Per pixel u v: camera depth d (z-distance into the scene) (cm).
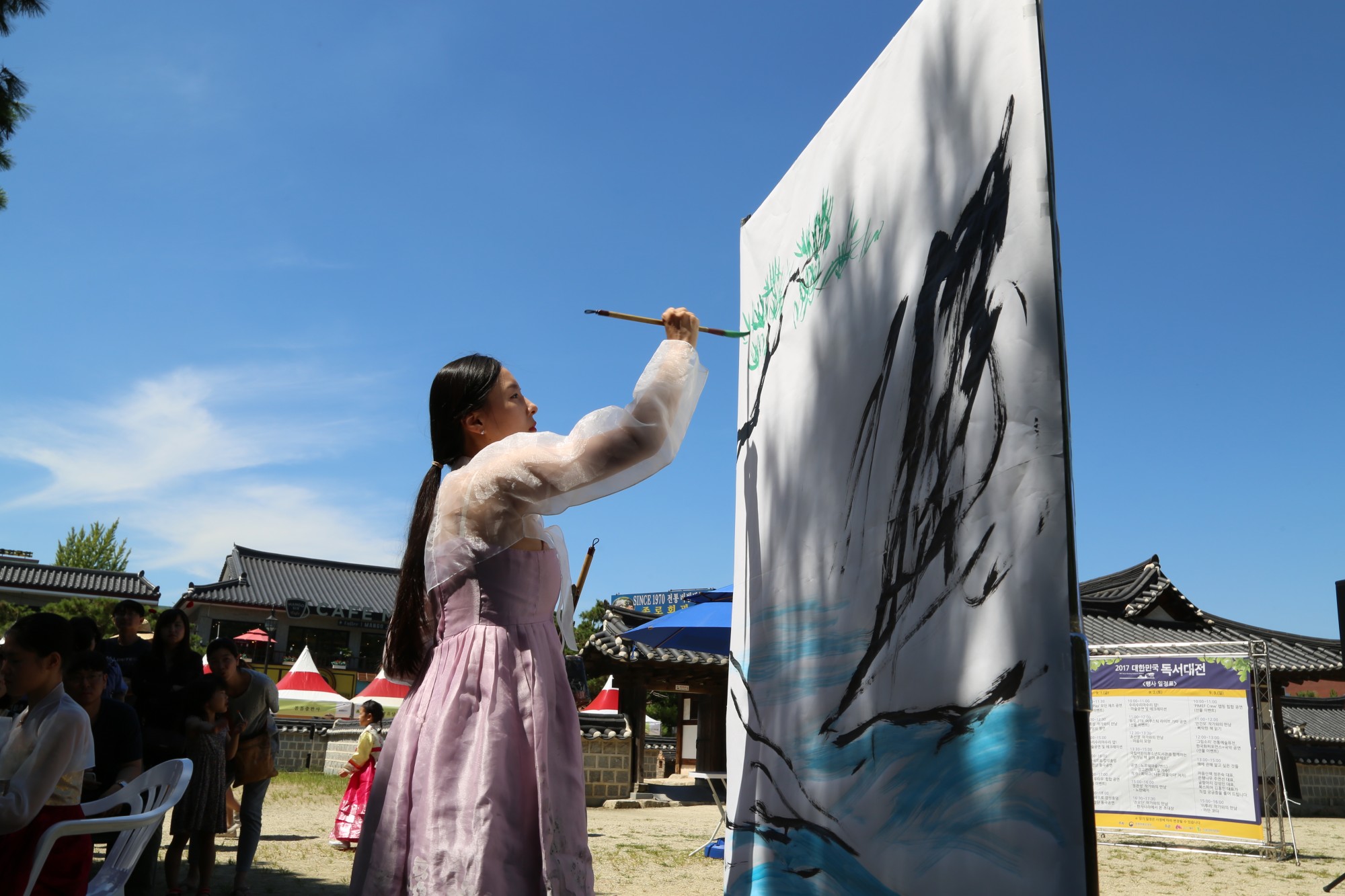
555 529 185
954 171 170
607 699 1964
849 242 206
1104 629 1838
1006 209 154
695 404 182
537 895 158
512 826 159
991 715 142
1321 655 1770
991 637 144
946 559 157
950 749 150
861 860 173
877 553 180
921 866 155
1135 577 2027
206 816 470
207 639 2755
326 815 1043
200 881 480
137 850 287
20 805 253
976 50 167
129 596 2555
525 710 167
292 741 1809
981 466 151
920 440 170
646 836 989
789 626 213
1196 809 912
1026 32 155
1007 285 150
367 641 2948
